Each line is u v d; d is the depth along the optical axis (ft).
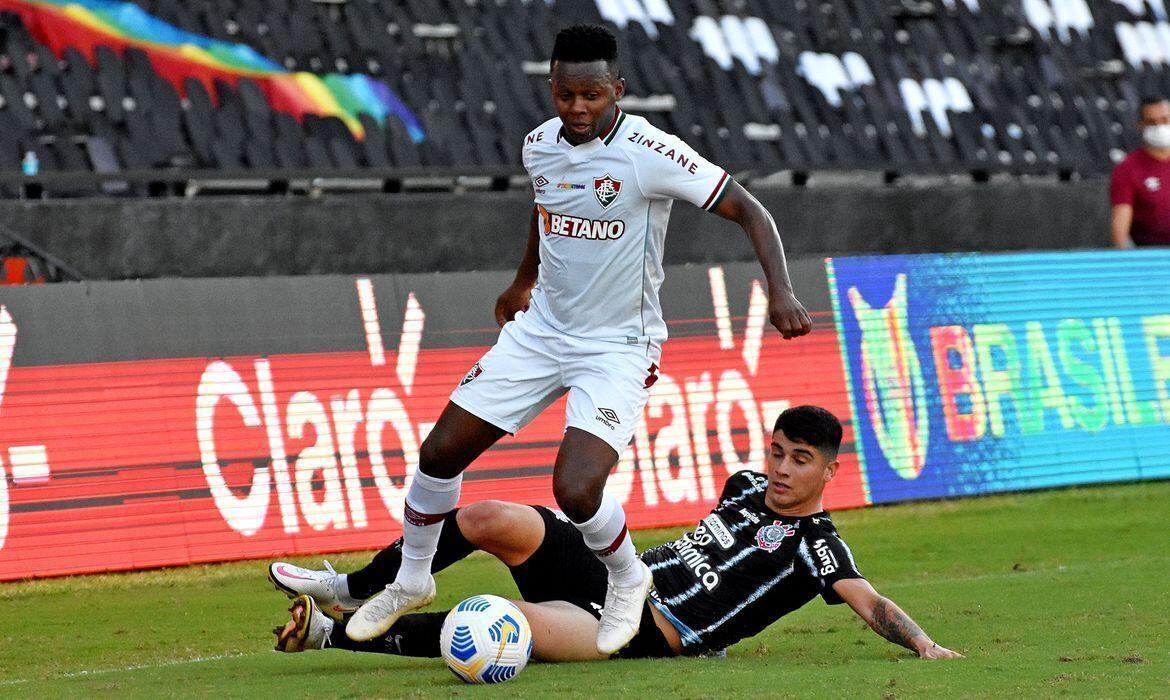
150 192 140.56
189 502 100.99
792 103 170.40
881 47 179.11
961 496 124.98
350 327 109.40
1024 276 132.05
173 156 143.23
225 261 133.80
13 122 138.92
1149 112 136.98
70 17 146.51
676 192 54.44
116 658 70.13
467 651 51.49
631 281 55.72
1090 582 79.82
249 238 134.41
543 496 110.11
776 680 50.90
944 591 78.69
